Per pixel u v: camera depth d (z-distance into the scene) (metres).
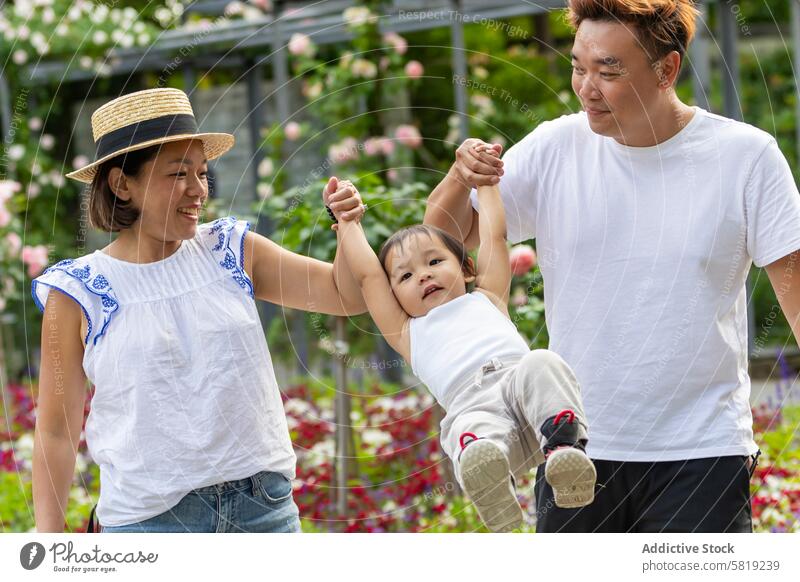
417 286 4.96
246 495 4.32
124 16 15.53
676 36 4.40
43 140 16.16
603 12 4.37
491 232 4.85
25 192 16.06
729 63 13.01
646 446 4.64
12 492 9.31
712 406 4.60
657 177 4.57
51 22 15.62
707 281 4.56
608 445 4.68
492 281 4.96
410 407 10.82
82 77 15.98
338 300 4.89
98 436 4.30
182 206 4.30
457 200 5.11
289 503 4.54
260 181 13.82
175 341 4.22
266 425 4.35
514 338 4.83
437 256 5.02
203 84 15.53
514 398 4.47
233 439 4.24
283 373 13.41
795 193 4.52
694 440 4.59
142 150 4.21
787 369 10.52
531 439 4.60
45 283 4.25
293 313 13.48
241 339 4.29
